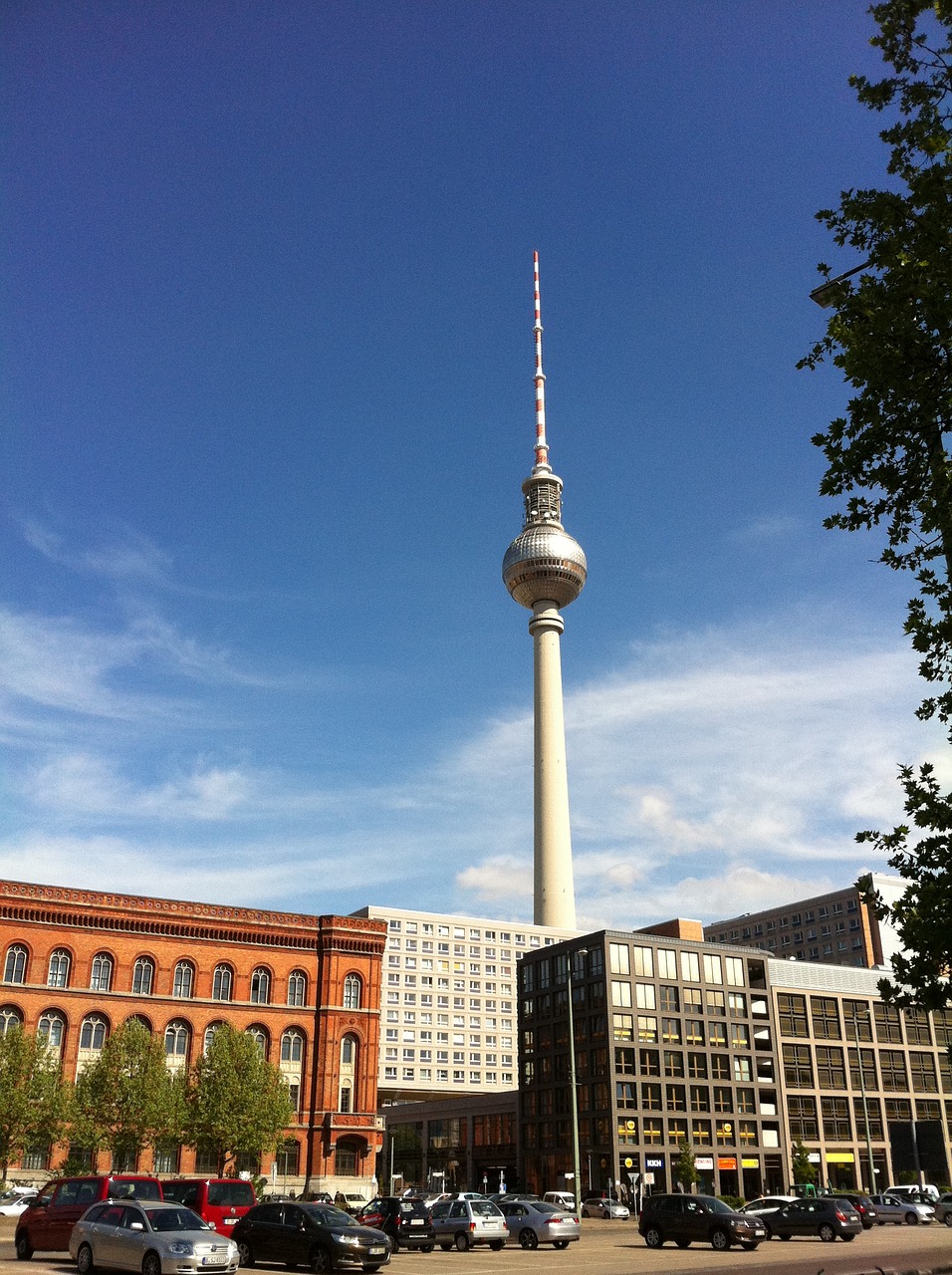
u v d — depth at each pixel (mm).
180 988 81312
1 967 75938
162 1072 73500
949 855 15227
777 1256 35812
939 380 15945
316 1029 83438
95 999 77875
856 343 16359
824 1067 114312
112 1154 73438
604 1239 50281
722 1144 103750
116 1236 26062
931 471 16156
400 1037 170000
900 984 15352
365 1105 82500
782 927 175750
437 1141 137625
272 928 84812
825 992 118312
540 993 115000
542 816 182125
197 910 83000
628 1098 100625
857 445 16375
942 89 16922
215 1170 76250
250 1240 31328
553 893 177750
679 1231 42188
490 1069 175375
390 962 173125
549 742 188875
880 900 16156
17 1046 69688
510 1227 44469
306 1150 79688
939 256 15906
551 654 198875
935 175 16266
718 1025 109188
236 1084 72562
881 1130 115062
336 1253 29219
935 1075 121312
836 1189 104625
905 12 16906
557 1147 106938
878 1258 33188
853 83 17375
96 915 79688
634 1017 104438
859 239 17344
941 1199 61438
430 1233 42719
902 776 16078
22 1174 70562
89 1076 72125
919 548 16453
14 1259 31625
